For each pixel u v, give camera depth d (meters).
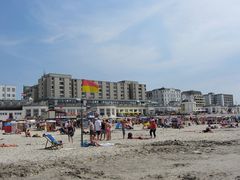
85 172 12.56
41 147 24.22
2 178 11.80
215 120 95.62
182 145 22.53
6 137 43.09
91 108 139.25
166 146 21.98
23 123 61.97
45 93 169.25
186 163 14.33
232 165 13.34
